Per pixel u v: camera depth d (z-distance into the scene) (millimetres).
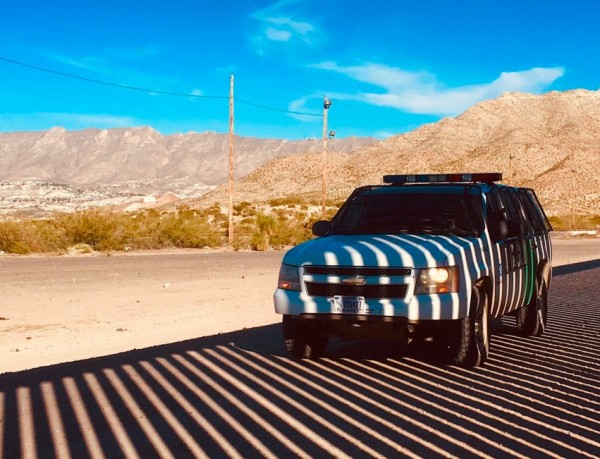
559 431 5137
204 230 30906
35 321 9953
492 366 7371
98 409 5520
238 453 4570
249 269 19016
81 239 25922
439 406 5750
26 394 5934
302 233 34531
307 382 6523
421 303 6781
